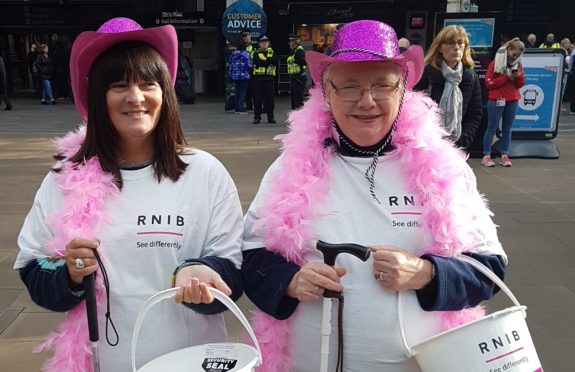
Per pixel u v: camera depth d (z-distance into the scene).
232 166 7.22
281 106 15.00
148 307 1.43
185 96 15.24
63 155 1.76
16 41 19.48
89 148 1.67
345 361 1.62
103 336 1.61
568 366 2.77
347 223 1.63
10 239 4.53
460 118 4.59
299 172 1.68
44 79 15.15
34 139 9.25
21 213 5.23
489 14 7.50
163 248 1.60
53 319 3.23
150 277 1.60
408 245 1.61
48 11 17.47
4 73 13.73
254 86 11.17
